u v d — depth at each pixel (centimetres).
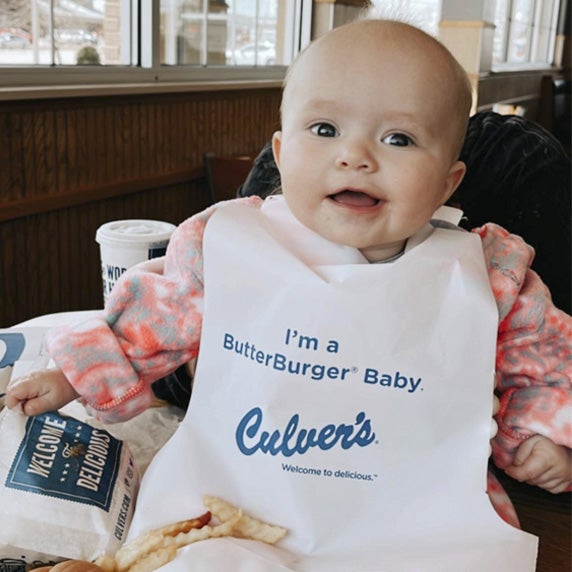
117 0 218
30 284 192
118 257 126
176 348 84
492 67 464
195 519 73
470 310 74
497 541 73
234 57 274
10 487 75
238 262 76
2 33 185
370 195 73
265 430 74
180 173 237
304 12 304
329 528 73
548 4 598
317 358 73
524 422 84
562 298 120
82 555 74
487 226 89
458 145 78
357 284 73
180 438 77
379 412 73
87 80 203
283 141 77
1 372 88
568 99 573
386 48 73
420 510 74
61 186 194
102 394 82
